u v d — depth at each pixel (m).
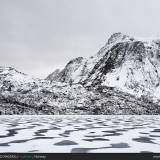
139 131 24.48
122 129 26.20
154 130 25.42
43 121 37.16
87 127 28.11
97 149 15.30
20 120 39.03
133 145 16.59
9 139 18.83
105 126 29.53
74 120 40.50
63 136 20.61
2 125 29.97
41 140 18.41
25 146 16.08
